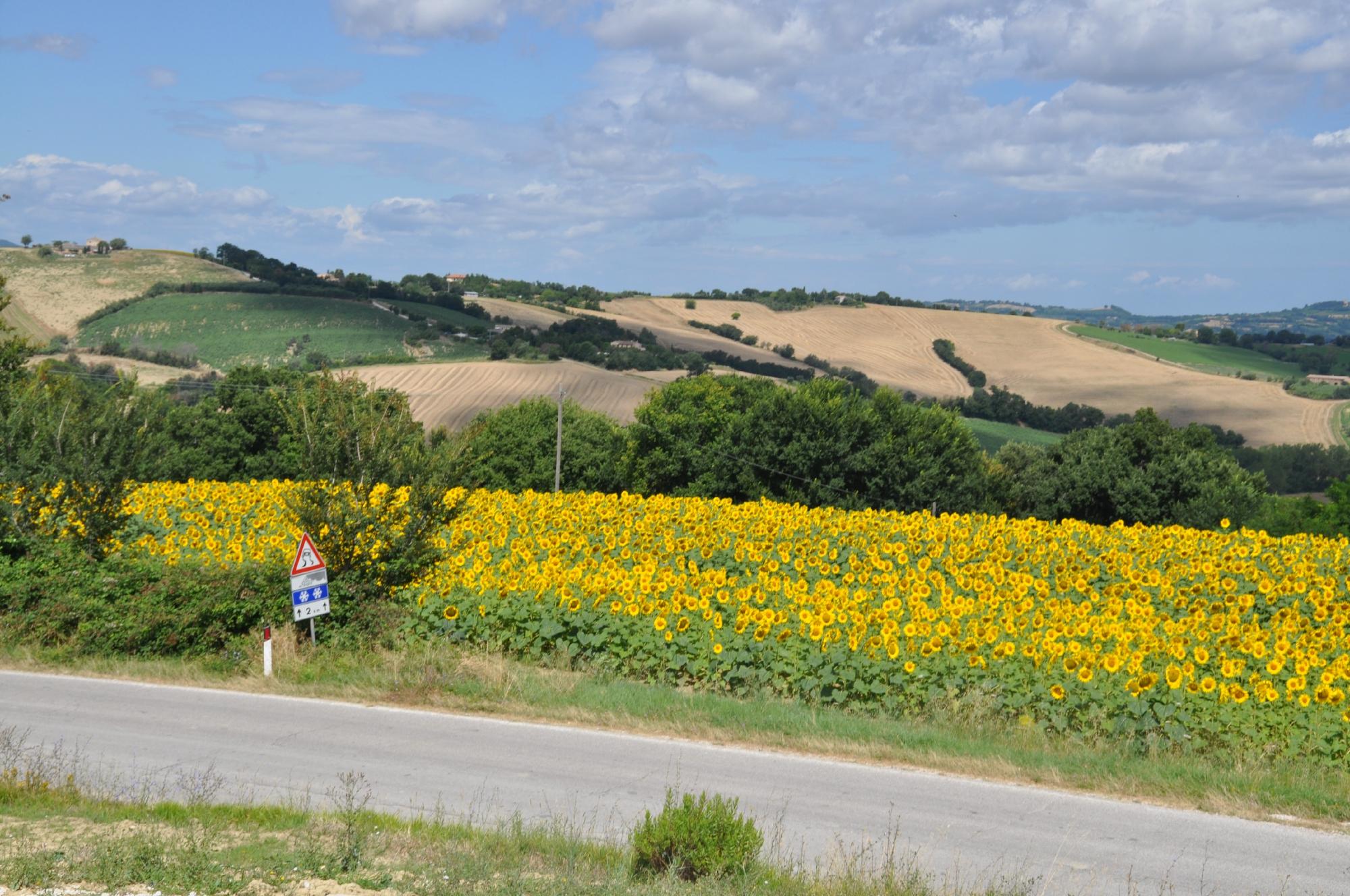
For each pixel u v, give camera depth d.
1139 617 16.92
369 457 18.98
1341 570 23.98
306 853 8.80
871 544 26.81
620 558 24.58
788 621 17.11
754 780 12.20
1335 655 15.66
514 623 18.11
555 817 10.51
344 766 12.59
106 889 7.84
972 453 60.53
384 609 18.19
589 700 15.20
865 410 59.19
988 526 29.28
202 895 7.86
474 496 32.66
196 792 11.23
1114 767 12.44
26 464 21.20
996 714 14.42
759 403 61.22
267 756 13.00
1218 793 11.67
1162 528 27.88
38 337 120.69
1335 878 9.64
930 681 14.98
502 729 14.25
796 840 10.34
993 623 16.19
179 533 28.08
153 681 16.98
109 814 10.11
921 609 17.16
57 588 19.16
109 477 21.44
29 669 17.73
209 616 18.44
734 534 27.38
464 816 10.84
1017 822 10.95
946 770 12.62
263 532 27.81
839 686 15.43
